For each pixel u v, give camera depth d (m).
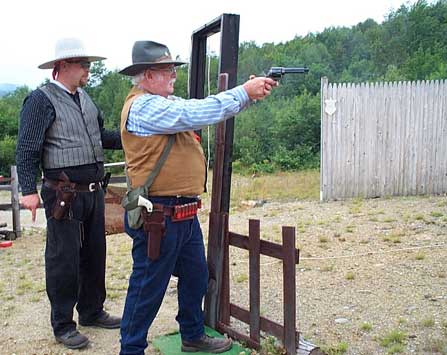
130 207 2.78
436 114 8.67
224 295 3.48
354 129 8.59
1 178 7.80
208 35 3.67
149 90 2.83
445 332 3.35
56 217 3.33
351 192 8.73
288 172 16.53
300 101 18.75
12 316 4.10
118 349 3.45
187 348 3.25
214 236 3.46
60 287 3.44
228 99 2.65
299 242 5.90
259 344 3.17
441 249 5.24
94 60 3.51
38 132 3.23
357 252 5.35
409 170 8.73
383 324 3.55
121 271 5.30
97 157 3.52
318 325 3.60
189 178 2.84
